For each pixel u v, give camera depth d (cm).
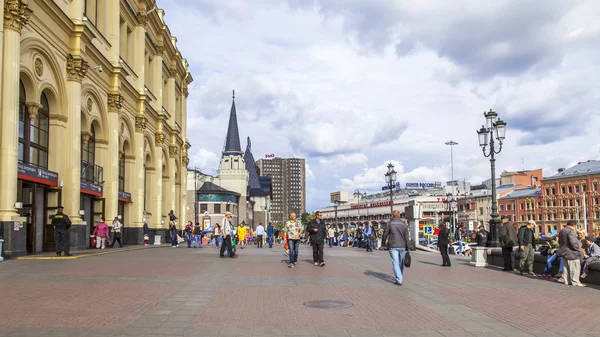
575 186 9988
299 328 755
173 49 4900
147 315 827
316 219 1864
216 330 730
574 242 1416
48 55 2250
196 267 1691
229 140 11069
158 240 4034
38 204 2291
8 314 810
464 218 12219
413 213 4006
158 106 4356
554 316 910
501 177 12462
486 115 2247
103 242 2738
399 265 1350
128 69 3494
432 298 1093
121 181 3541
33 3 2094
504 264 1870
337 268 1769
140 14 3762
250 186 12938
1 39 1839
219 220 9312
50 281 1219
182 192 5550
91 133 2908
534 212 10731
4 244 1841
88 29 2552
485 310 957
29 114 2169
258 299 1012
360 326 779
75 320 774
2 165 1866
